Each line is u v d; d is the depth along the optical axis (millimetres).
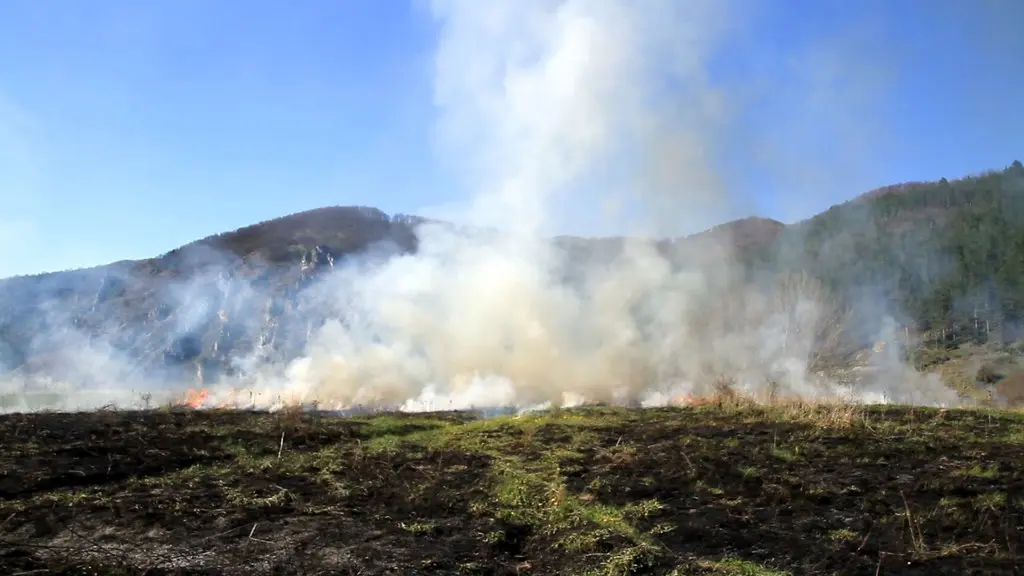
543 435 8992
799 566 4391
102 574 4156
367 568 4359
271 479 6648
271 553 4613
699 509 5594
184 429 9062
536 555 4773
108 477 6617
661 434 8906
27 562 4301
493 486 6426
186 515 5430
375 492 6246
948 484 6266
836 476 6645
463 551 4754
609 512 5492
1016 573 4246
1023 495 5930
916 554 4555
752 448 7930
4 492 5941
